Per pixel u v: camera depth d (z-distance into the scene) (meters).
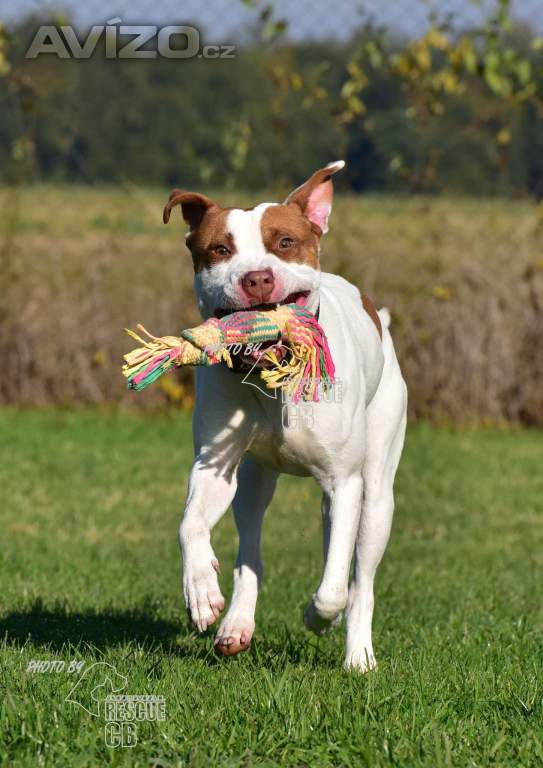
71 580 7.70
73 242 14.58
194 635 6.27
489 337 14.09
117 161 17.62
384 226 14.20
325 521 5.41
